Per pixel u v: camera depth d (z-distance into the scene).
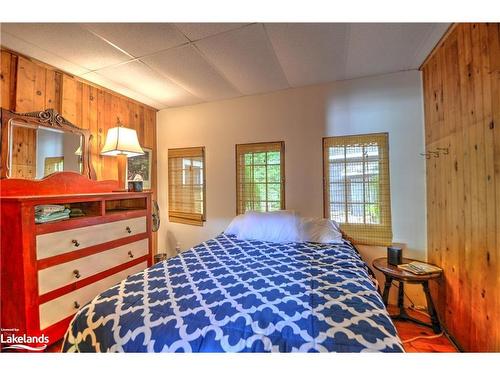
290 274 1.42
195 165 3.13
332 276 1.38
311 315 0.98
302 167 2.62
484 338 1.34
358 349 0.81
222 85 2.56
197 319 0.96
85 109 2.43
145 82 2.46
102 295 1.18
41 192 1.88
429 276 1.77
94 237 1.87
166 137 3.30
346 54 1.96
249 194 2.86
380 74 2.31
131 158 2.97
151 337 0.89
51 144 2.05
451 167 1.70
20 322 1.46
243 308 1.03
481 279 1.37
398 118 2.26
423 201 2.18
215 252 1.89
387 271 1.89
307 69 2.22
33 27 1.57
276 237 2.23
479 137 1.37
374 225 2.34
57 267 1.61
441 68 1.83
